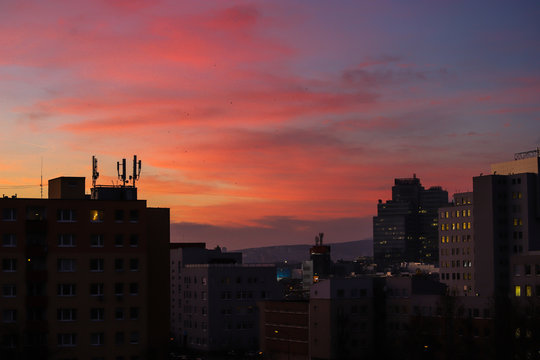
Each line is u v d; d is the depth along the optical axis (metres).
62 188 146.62
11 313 126.44
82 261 130.75
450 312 190.12
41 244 128.50
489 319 191.00
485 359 182.38
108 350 131.25
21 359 123.50
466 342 186.00
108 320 131.62
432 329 196.88
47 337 127.88
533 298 179.88
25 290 127.19
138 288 134.00
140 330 133.50
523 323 167.50
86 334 130.12
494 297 184.75
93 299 131.00
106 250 132.50
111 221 133.25
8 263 126.62
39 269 128.38
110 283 132.38
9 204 127.50
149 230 139.75
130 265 133.88
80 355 129.50
